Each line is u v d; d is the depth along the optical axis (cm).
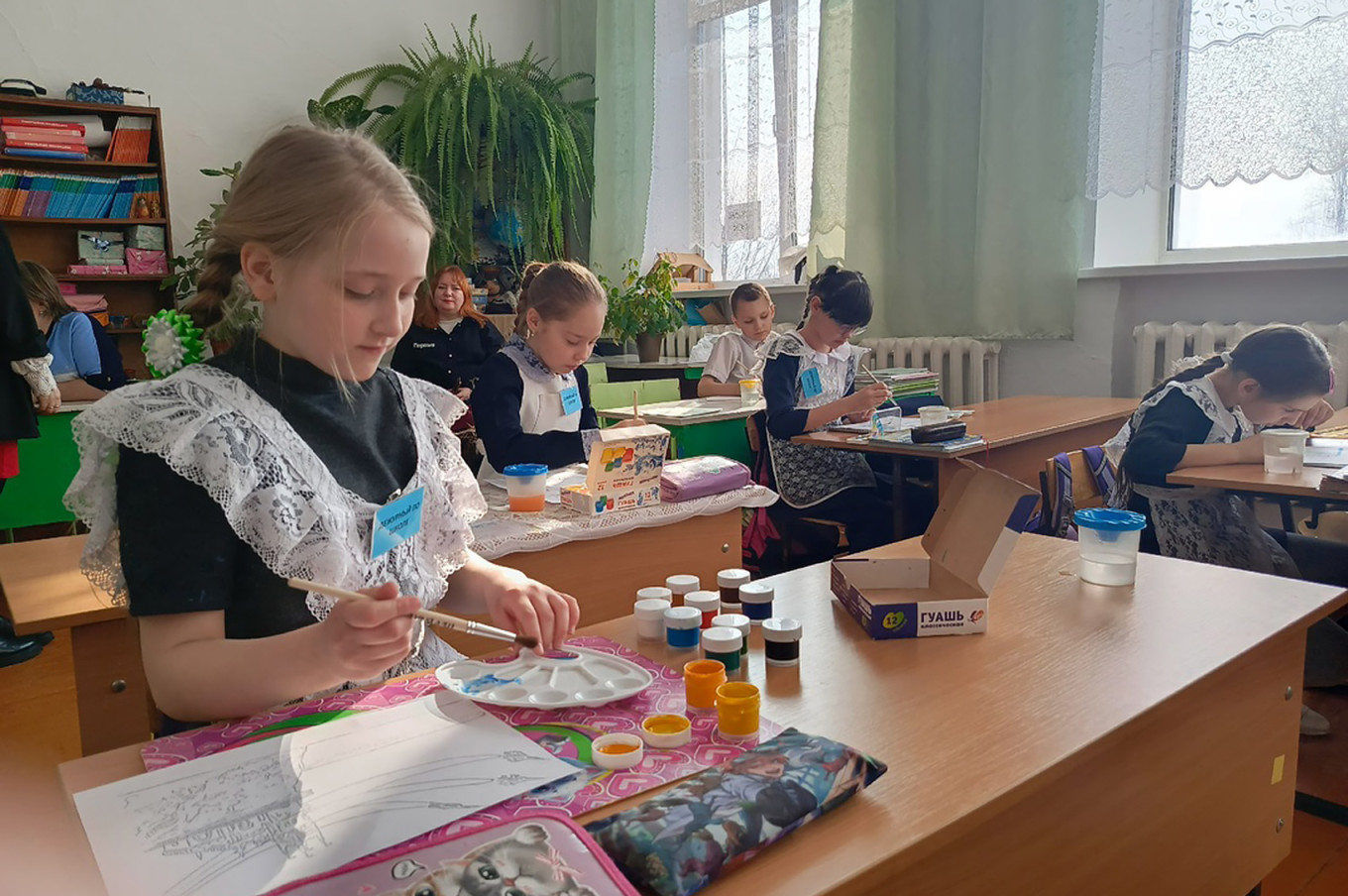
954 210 455
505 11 649
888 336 484
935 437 283
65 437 372
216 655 90
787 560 338
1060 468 234
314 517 101
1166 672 101
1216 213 396
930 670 103
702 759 81
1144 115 388
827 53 476
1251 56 360
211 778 78
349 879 63
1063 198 411
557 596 110
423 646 124
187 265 521
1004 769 81
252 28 559
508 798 75
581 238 646
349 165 96
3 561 172
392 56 605
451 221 550
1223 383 245
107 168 521
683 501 205
